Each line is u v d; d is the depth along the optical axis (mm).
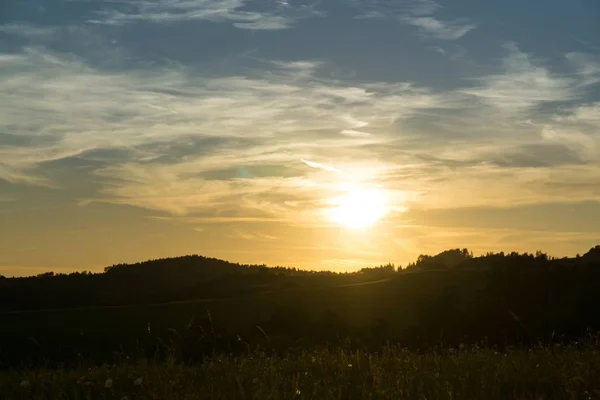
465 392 7645
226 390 8383
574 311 23781
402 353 12258
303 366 10492
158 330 30312
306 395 7641
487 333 22625
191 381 9172
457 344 19438
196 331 16203
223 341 15969
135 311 43344
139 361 12352
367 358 11250
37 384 9570
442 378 8680
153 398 8234
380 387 7965
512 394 7824
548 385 8336
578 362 9602
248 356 13328
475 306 25734
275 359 11781
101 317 40094
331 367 10312
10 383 9945
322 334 23812
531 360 10391
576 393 7367
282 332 25047
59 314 41188
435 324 24812
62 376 10469
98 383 9469
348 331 24609
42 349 15562
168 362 11539
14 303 54375
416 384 8234
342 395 7734
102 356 14883
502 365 9578
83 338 23625
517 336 21750
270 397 7504
